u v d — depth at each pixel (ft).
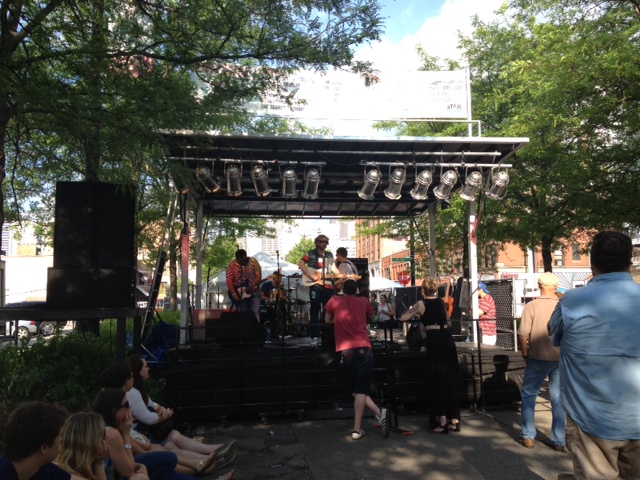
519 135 40.68
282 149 28.48
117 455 12.61
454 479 16.72
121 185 21.44
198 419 23.26
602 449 9.70
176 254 61.21
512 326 30.55
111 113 20.22
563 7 34.65
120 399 13.39
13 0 17.89
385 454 19.17
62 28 20.43
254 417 24.56
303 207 39.73
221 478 16.42
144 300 64.85
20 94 17.49
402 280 72.38
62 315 21.93
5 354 23.49
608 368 9.62
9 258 112.78
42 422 8.40
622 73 30.99
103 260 22.48
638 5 30.68
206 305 45.09
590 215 35.96
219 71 25.22
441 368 21.68
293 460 18.70
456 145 29.32
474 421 23.36
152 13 23.54
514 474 17.03
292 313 39.50
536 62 36.14
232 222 60.08
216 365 23.57
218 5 23.31
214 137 26.18
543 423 22.85
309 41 24.95
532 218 44.45
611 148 33.22
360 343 21.25
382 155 29.89
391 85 29.96
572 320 10.11
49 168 24.52
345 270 30.17
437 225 56.95
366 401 21.09
